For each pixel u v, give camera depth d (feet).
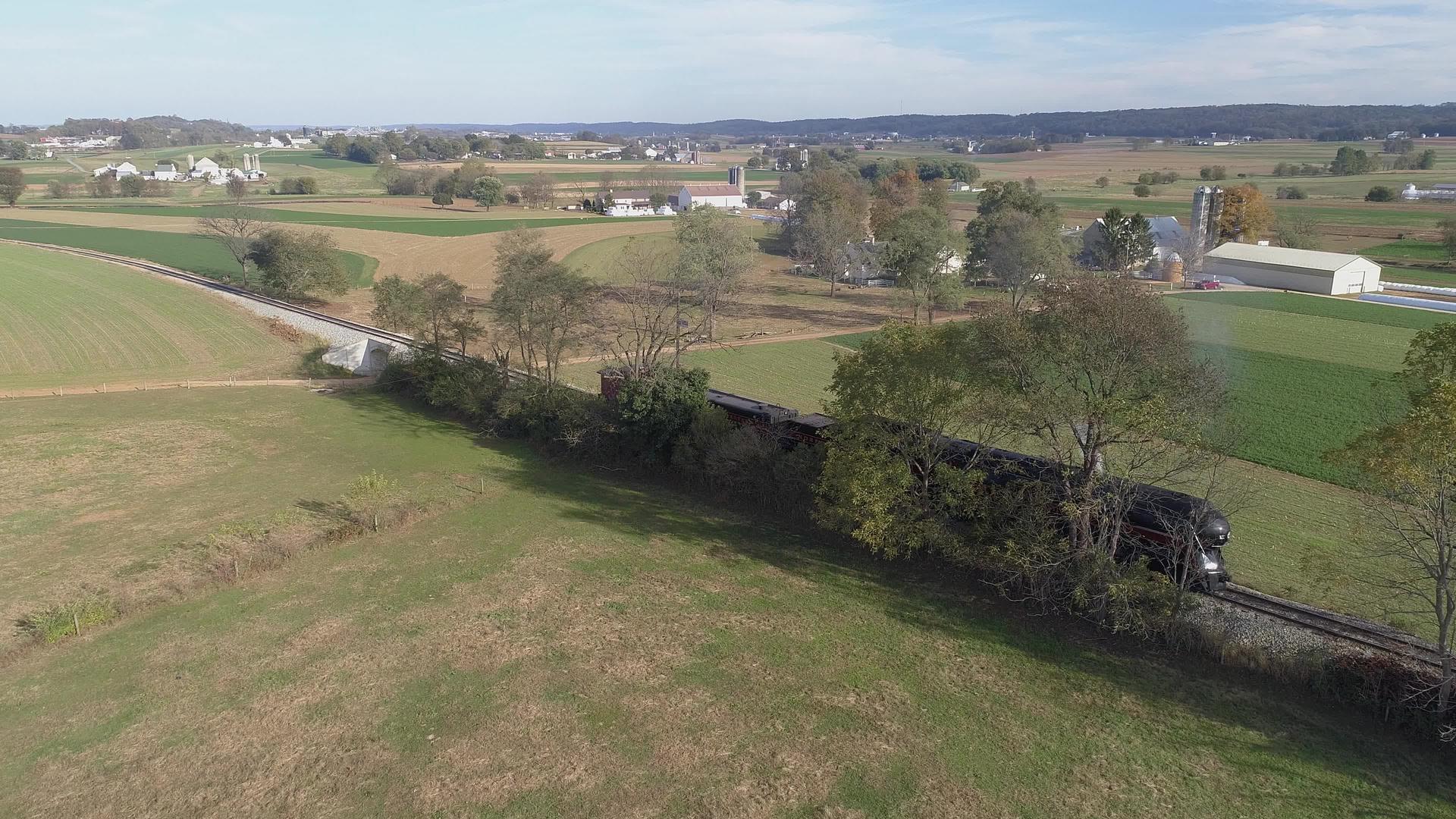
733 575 101.96
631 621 90.79
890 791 64.34
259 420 171.73
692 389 139.54
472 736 71.05
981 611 92.43
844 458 100.94
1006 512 95.96
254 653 85.10
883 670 81.00
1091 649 84.23
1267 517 116.88
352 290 333.21
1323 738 70.08
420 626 90.07
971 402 99.45
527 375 168.35
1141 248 340.39
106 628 90.84
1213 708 74.43
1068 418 90.79
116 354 225.35
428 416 177.27
